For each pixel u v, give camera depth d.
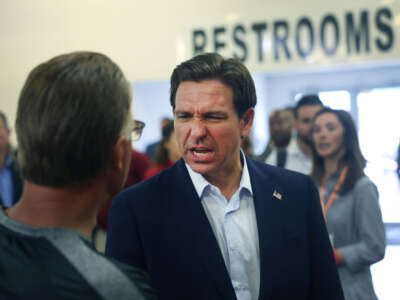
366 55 4.44
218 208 1.35
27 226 0.78
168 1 5.22
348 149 2.30
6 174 3.32
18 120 0.78
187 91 1.23
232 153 1.29
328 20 4.53
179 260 1.26
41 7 5.54
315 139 2.36
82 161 0.77
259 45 4.66
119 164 0.84
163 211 1.31
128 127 0.85
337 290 1.37
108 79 0.80
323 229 1.42
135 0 5.31
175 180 1.37
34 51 5.56
